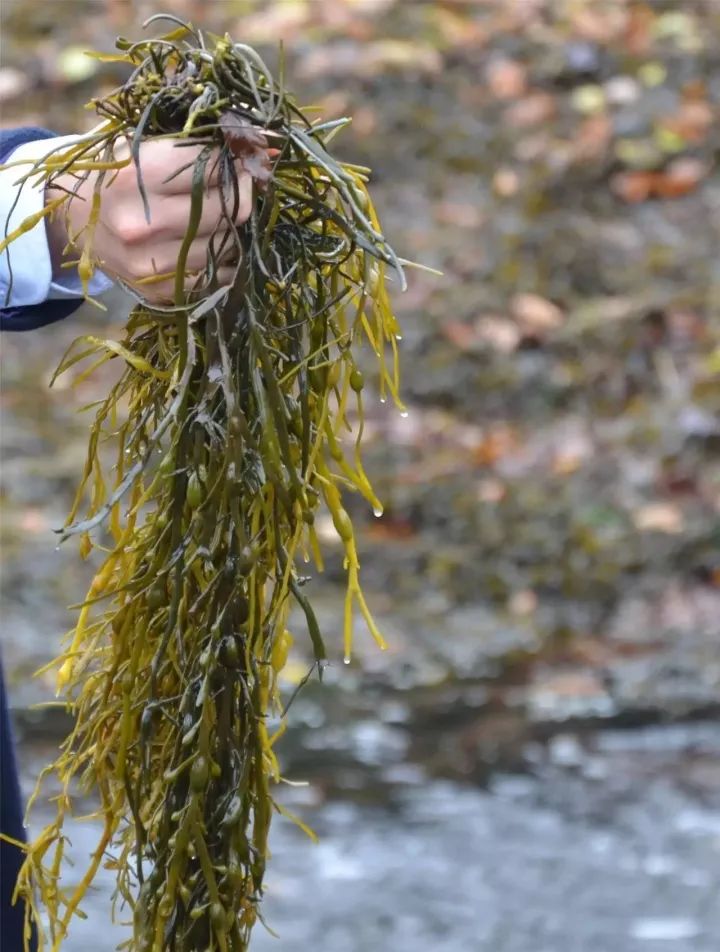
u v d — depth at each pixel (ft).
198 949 7.16
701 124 34.22
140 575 7.32
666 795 18.81
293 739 20.10
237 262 6.91
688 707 21.17
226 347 6.89
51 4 37.42
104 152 7.04
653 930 15.93
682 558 25.20
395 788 19.01
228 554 6.93
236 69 6.90
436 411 28.60
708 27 36.68
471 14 37.04
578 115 34.47
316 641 7.23
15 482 26.48
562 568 25.05
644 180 33.19
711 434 27.63
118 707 7.38
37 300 7.62
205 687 6.90
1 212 7.50
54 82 35.60
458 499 26.09
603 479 26.76
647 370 29.45
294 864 17.20
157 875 7.13
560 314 30.53
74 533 6.84
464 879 16.94
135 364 7.03
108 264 7.07
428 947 15.61
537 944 15.66
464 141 34.01
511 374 29.04
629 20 36.63
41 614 23.13
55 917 7.66
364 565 24.97
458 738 20.29
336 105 34.30
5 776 8.90
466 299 30.30
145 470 7.16
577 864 17.29
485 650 22.91
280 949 15.43
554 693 21.61
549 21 36.81
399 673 22.08
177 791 7.11
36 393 29.04
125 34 36.45
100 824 17.46
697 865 17.22
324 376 7.34
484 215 32.40
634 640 23.36
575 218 32.48
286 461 7.01
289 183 7.17
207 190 6.77
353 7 36.65
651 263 31.42
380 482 26.35
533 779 19.26
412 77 34.99
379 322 7.53
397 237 31.83
